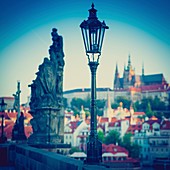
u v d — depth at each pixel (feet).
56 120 100.89
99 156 47.78
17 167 92.27
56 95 101.86
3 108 147.74
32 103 103.65
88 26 49.65
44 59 101.09
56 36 103.60
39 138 98.94
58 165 49.32
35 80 101.60
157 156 645.51
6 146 101.35
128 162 542.57
